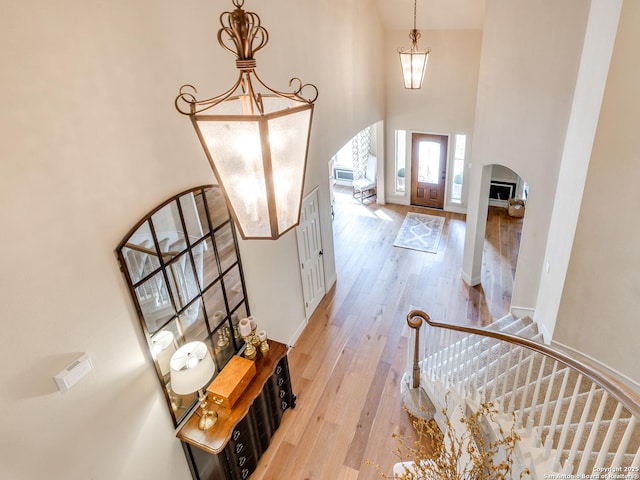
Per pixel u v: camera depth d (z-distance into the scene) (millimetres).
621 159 3287
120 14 2260
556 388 3463
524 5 4277
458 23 7055
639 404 1672
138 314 2613
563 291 4043
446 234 7930
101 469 2490
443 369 3967
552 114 4316
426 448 3773
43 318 2057
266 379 3486
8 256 1871
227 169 1342
